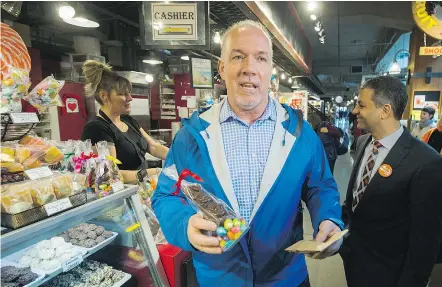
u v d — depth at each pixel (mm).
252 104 1021
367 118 1381
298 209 1096
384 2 7484
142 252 1432
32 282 1085
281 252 1034
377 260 1377
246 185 1045
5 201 933
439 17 4199
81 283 1284
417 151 1266
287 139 1046
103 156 1456
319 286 2576
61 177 1114
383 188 1307
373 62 19000
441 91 6488
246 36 1002
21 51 1177
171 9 2707
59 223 1068
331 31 11812
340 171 7250
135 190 1512
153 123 6887
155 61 5836
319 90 21062
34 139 1169
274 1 3775
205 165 1046
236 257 1009
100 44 5883
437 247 1215
